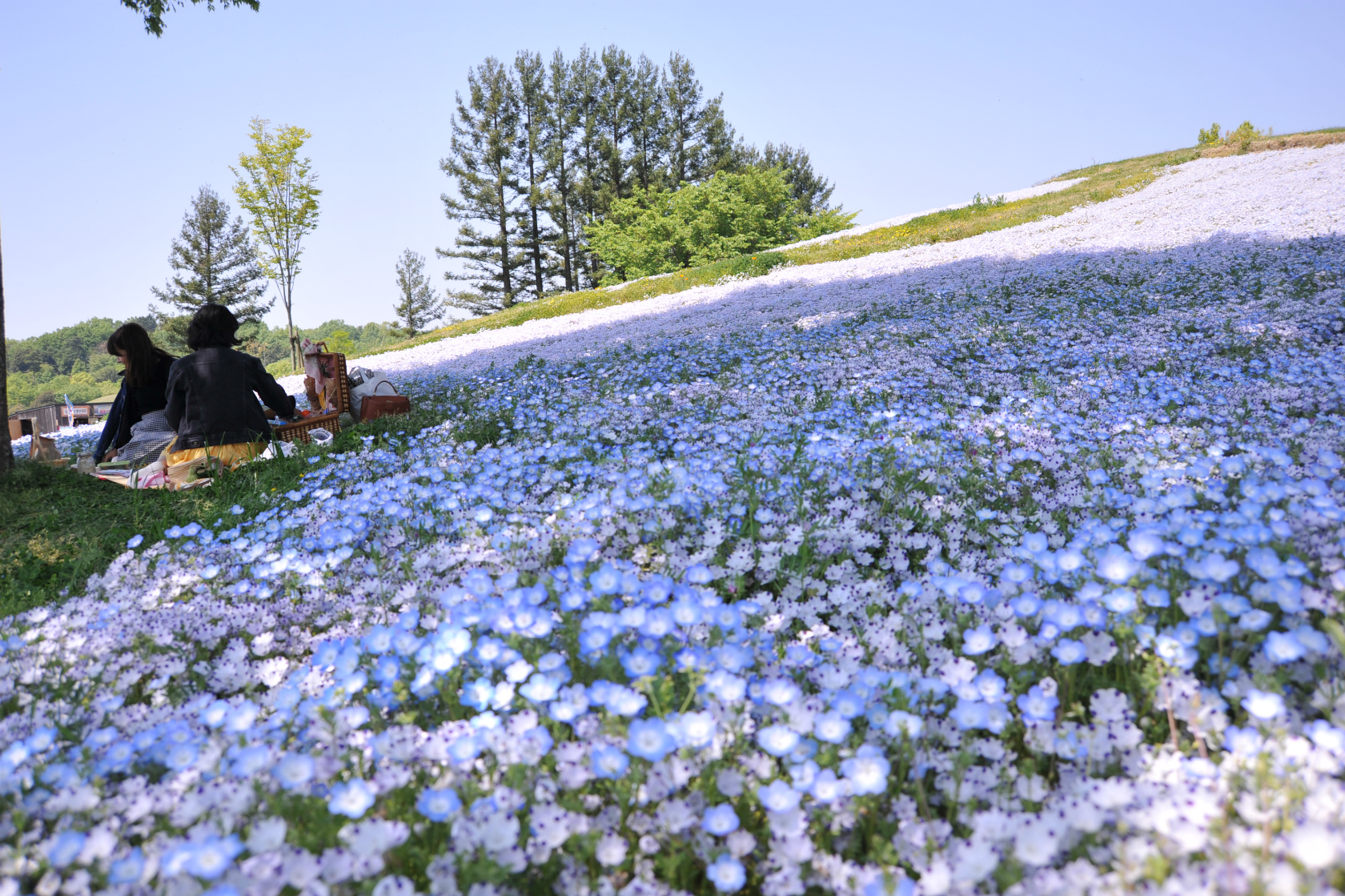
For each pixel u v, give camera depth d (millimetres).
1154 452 4059
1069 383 6227
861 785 1692
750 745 1985
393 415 7438
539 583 2605
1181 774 1709
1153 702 2004
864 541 3158
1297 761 1650
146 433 6148
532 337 17047
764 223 45875
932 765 1876
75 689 2396
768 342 9641
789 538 3127
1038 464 4352
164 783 1922
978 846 1515
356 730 2121
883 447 4371
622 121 55812
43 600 3586
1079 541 2768
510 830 1577
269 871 1479
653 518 3312
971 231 22234
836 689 2105
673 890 1594
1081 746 1847
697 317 14805
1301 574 2145
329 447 6148
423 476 4543
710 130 58125
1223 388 5492
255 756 1753
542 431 6066
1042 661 2223
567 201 56281
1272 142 24281
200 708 2254
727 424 5375
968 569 3002
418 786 1839
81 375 143625
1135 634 2086
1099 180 26750
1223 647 2096
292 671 2607
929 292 12367
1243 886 1339
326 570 3393
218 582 3365
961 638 2430
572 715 1889
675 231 44812
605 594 2518
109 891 1517
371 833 1557
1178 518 2645
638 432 5840
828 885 1624
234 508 4570
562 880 1626
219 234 53875
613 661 2148
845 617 2695
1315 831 1354
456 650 2176
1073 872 1479
